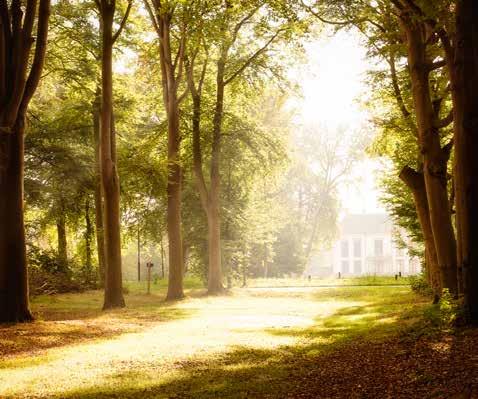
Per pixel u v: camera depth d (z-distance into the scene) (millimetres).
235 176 39219
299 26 20062
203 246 39938
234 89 35438
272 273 59438
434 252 19875
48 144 40094
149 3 31438
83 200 40875
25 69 18891
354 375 9781
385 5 18250
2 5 18641
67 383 10453
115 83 38188
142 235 36375
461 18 12141
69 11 29547
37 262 37188
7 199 18953
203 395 9414
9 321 18641
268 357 12734
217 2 24297
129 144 41594
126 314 22469
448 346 10453
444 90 20000
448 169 26016
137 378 10820
